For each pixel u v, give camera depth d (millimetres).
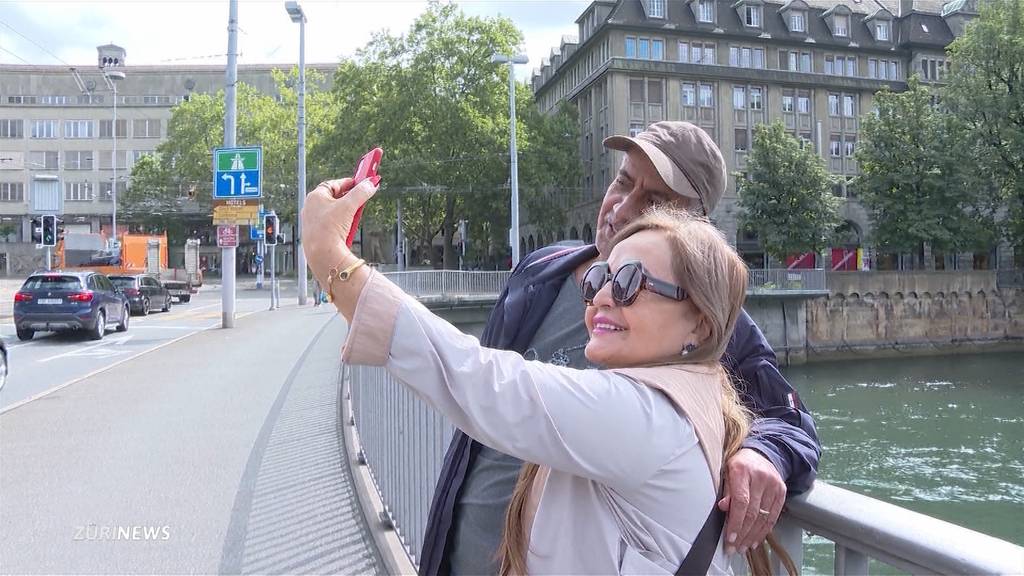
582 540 1321
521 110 51281
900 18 59625
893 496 16938
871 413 27797
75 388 10359
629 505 1288
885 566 1469
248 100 66688
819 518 1441
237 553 4387
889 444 22453
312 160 51812
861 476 18734
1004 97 45688
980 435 23438
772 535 1537
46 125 81125
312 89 69000
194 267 46375
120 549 4465
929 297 47812
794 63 56375
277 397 9594
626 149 2141
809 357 45062
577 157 54219
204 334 18281
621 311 1398
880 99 46812
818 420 26625
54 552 4434
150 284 28000
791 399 1798
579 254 2078
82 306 17656
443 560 2123
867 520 1346
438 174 48094
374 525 4648
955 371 39594
